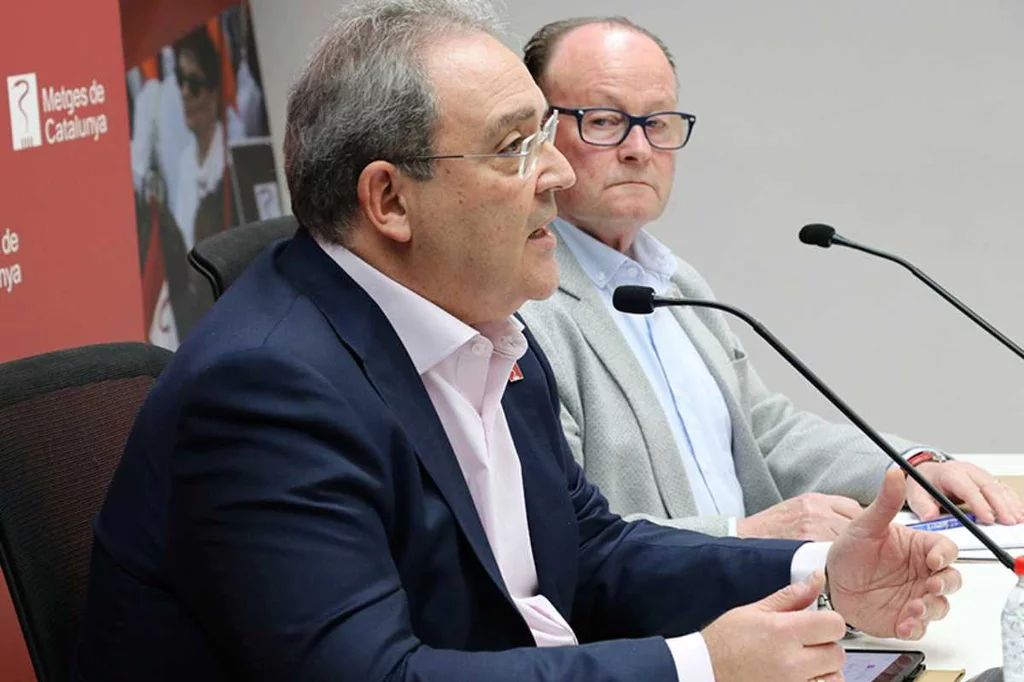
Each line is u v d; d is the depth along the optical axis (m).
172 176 5.55
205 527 1.77
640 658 1.74
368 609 1.72
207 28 5.90
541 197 2.02
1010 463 3.25
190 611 1.85
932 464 2.91
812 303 6.01
